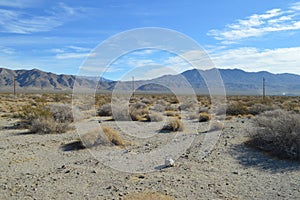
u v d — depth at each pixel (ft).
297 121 39.14
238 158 38.01
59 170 32.71
